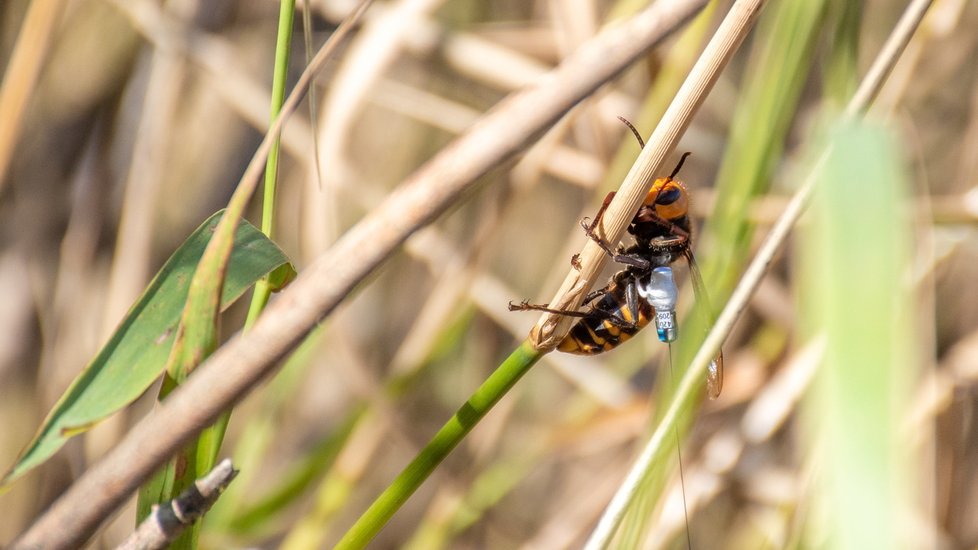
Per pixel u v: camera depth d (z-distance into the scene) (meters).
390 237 0.88
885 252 0.66
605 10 1.09
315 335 1.06
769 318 1.08
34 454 0.93
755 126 1.00
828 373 0.66
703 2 0.89
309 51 0.96
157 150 1.07
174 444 0.89
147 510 0.94
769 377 1.08
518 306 0.95
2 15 1.08
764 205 1.06
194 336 0.93
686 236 1.01
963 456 1.08
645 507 0.98
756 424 1.06
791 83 0.99
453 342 1.07
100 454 1.07
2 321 1.10
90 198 1.10
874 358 0.65
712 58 0.95
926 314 1.06
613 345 1.01
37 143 1.10
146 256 1.07
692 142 1.09
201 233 0.94
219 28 1.10
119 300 1.07
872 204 0.67
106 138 1.10
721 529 1.10
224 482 0.93
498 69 1.07
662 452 0.97
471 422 0.95
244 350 0.88
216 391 0.88
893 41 0.97
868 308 0.65
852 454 0.64
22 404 1.10
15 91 1.01
